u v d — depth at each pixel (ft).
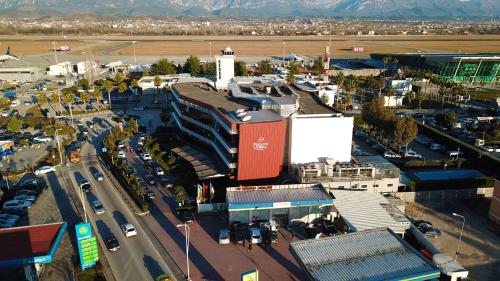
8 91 593.42
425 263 171.94
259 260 214.48
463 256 222.07
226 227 246.68
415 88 628.69
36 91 608.60
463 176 309.01
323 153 298.15
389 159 356.38
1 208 265.13
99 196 283.79
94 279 195.11
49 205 270.26
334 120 292.20
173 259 213.87
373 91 631.15
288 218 253.65
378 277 162.09
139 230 241.35
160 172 316.19
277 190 262.88
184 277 199.11
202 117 341.41
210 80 473.26
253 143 274.16
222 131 299.79
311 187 268.00
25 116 480.23
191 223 249.96
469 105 560.61
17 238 199.00
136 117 483.92
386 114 396.78
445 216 264.52
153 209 267.18
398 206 261.03
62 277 197.98
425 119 485.15
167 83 574.97
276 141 280.72
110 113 504.02
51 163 338.13
